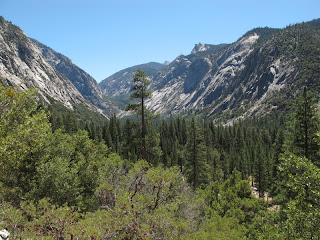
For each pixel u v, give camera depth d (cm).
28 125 1273
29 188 1509
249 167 6538
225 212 2059
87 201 1666
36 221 906
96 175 1973
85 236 825
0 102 1254
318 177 769
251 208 2075
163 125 10931
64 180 1527
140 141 2347
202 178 3822
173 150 7181
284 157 898
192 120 3794
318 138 830
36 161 1553
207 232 1335
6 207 1041
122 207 1010
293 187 825
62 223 890
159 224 1030
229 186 2692
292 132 1962
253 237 1434
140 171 1498
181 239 1126
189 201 1560
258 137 9600
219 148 8650
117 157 2566
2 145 1109
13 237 865
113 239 906
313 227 746
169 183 1303
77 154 2130
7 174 1330
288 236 812
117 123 9331
